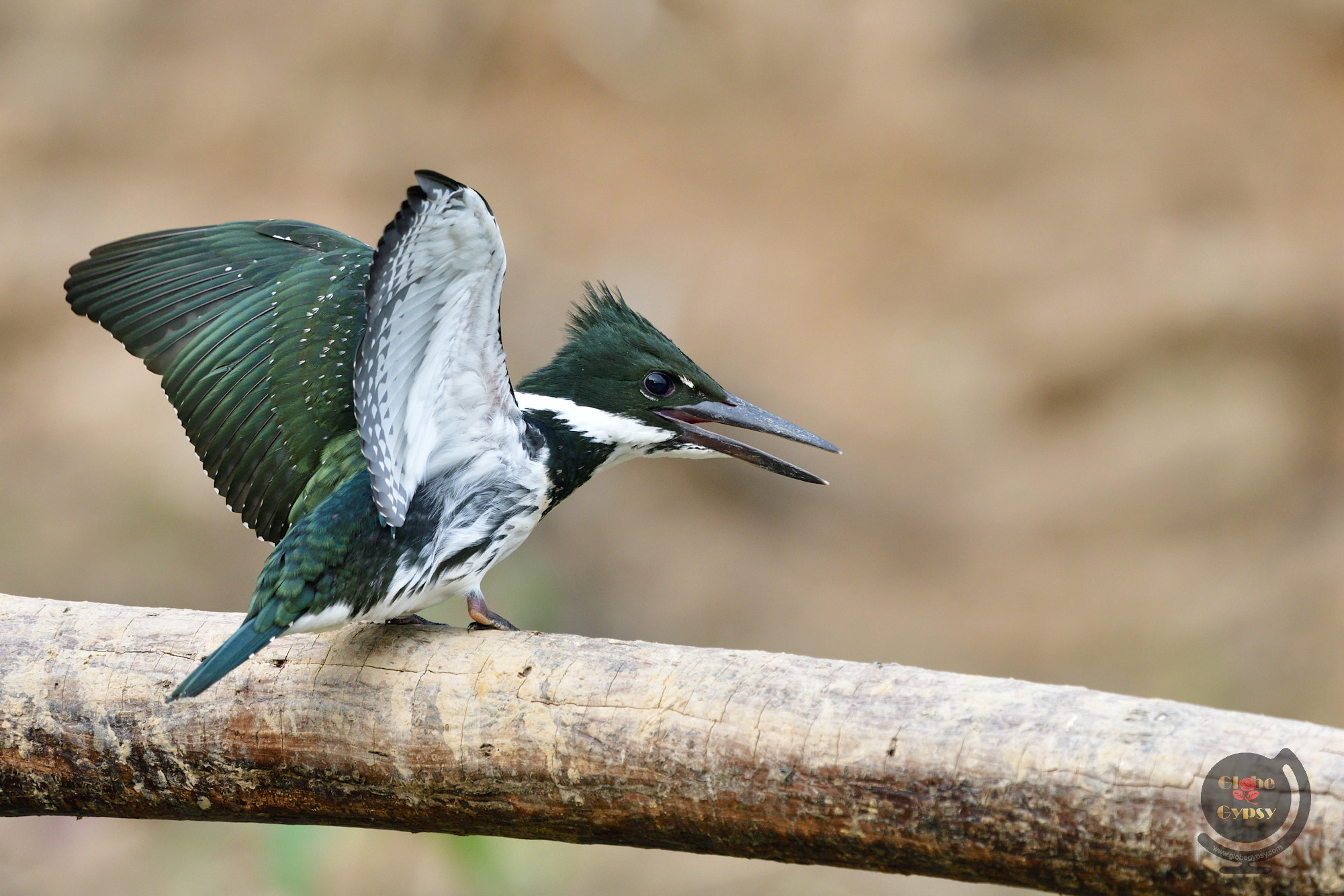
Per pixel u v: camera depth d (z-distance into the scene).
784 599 12.88
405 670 4.72
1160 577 13.07
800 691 4.29
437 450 5.16
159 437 12.57
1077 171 15.40
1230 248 14.47
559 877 10.29
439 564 5.13
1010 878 4.10
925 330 14.41
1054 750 3.96
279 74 15.68
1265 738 3.84
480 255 4.42
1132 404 14.00
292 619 4.75
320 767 4.75
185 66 15.80
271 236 5.84
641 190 15.19
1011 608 12.96
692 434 6.17
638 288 14.22
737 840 4.38
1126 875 3.92
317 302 5.54
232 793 4.89
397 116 15.52
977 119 15.83
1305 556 12.91
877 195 15.33
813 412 13.82
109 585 11.70
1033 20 16.48
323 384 5.39
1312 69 16.06
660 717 4.38
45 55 15.95
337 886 9.63
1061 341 14.20
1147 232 14.81
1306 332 13.89
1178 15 16.66
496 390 5.08
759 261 14.76
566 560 12.62
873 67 16.22
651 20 16.41
